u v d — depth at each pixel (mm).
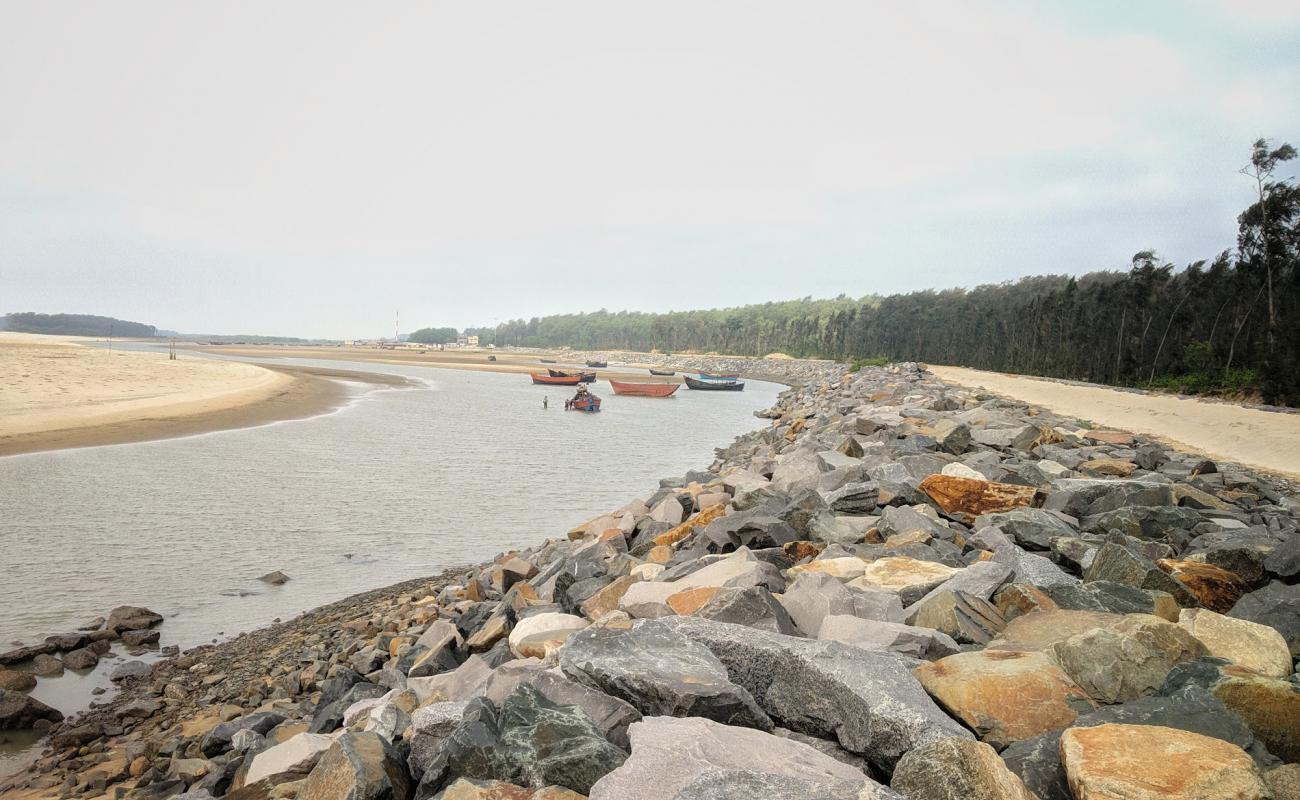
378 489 24516
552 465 30734
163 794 7480
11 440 30156
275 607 13984
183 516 19969
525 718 4043
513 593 10062
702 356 180250
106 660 11516
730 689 4020
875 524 9148
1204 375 42375
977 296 125750
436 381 91562
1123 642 4285
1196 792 2887
